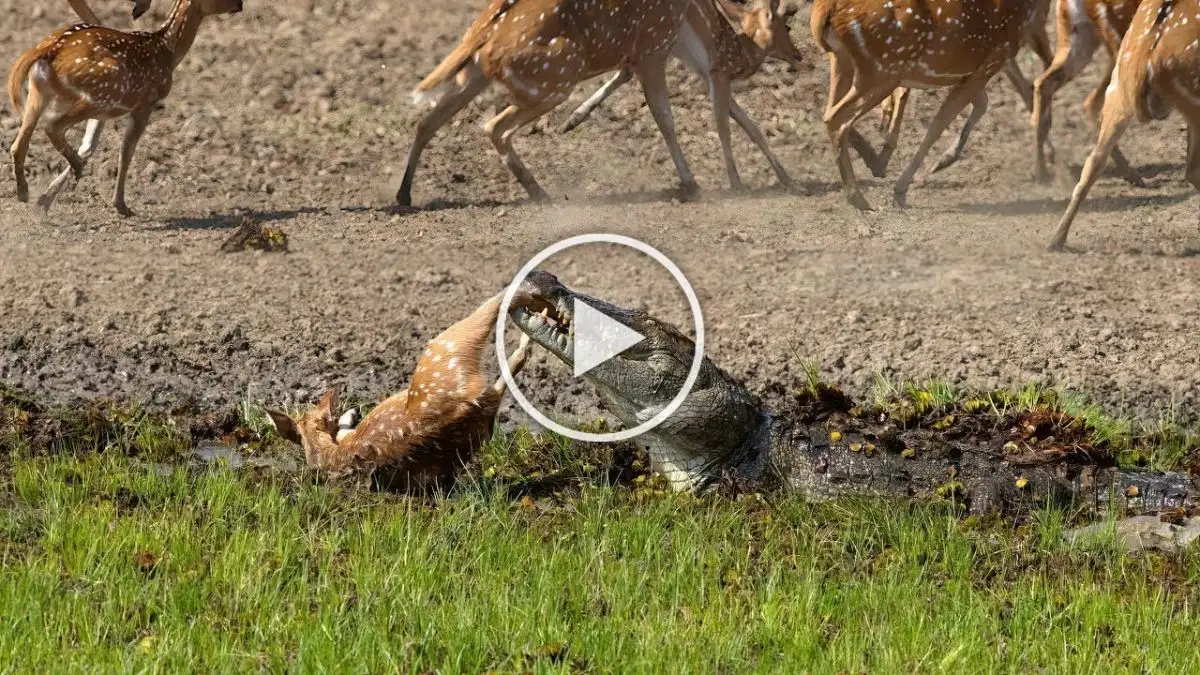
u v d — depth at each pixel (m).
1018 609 18.92
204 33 50.09
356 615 17.78
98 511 20.80
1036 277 33.50
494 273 33.72
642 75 39.62
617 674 16.64
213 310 31.17
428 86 37.91
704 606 18.73
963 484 23.02
